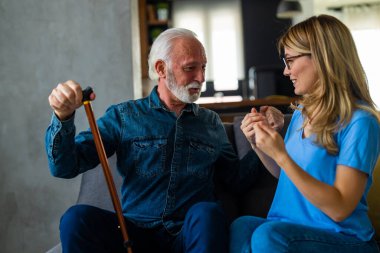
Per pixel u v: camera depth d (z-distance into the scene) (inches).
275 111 85.4
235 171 89.8
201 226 70.4
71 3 116.1
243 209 91.3
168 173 83.5
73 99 70.8
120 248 78.1
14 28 115.6
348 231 68.2
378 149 68.9
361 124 67.7
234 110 187.3
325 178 69.3
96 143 73.1
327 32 70.8
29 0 115.9
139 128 84.9
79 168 79.3
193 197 84.0
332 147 68.9
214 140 88.4
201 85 85.2
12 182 115.7
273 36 373.1
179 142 84.7
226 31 375.6
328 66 70.1
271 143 66.6
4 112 115.7
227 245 71.9
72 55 116.1
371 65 433.1
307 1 370.9
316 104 70.6
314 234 66.2
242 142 95.8
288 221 71.4
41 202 116.0
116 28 116.1
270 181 90.7
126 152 84.7
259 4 373.1
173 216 82.4
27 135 115.7
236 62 375.2
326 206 65.2
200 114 89.3
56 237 116.2
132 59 116.3
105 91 116.3
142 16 299.6
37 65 115.9
